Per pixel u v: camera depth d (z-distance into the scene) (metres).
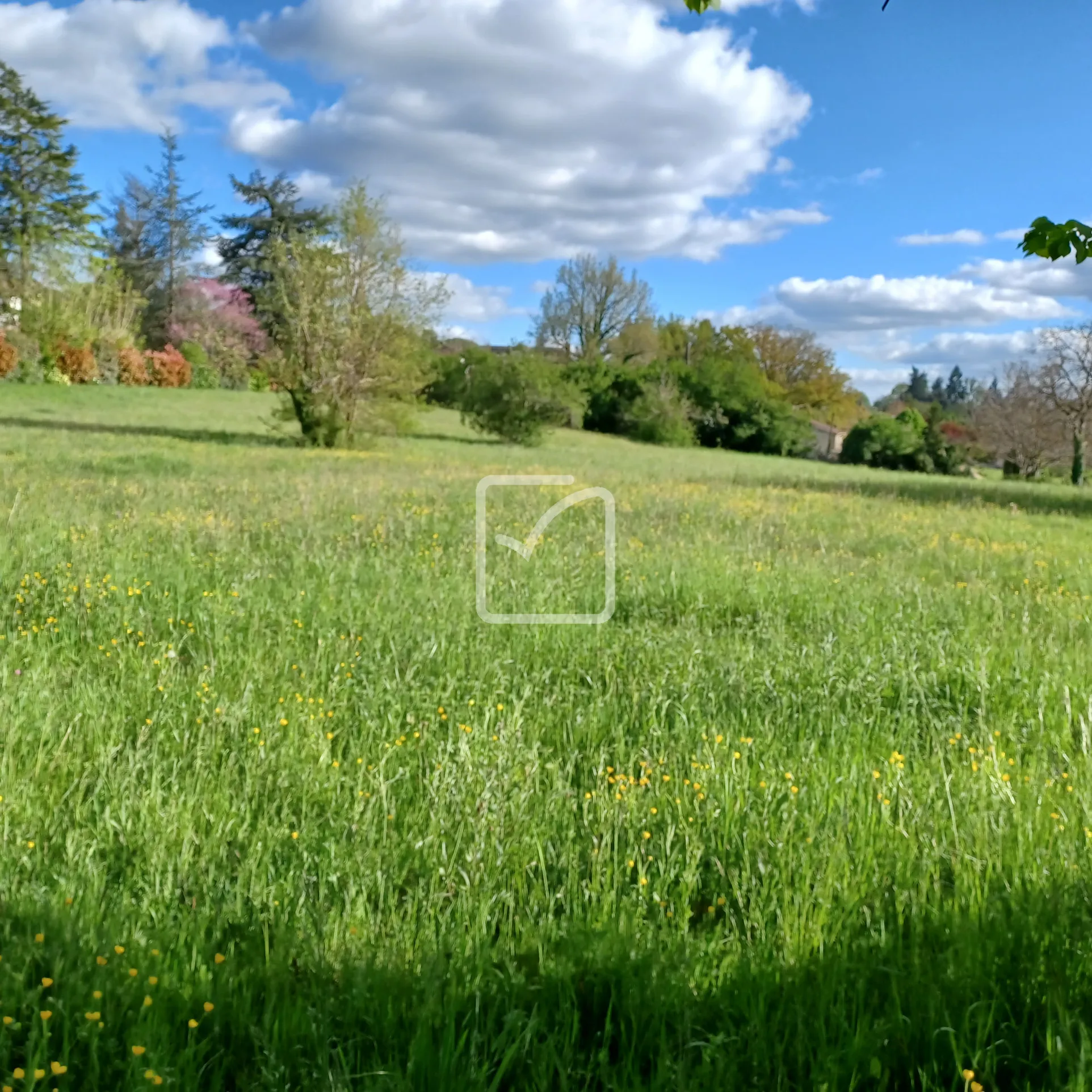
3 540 7.95
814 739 4.33
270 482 14.60
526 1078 2.21
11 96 55.91
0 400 35.12
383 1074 2.09
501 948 2.70
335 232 25.25
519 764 3.95
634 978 2.49
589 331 69.62
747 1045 2.29
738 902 2.96
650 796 3.68
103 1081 2.18
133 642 5.54
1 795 3.39
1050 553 11.22
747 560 9.31
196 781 3.67
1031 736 4.55
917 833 3.39
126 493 12.30
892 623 6.75
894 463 46.75
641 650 5.87
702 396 49.62
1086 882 2.91
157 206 68.56
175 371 51.75
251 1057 2.28
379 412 26.09
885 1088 2.19
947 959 2.57
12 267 45.75
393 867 3.10
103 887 2.88
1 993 2.30
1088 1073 2.17
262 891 2.92
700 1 4.08
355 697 4.81
